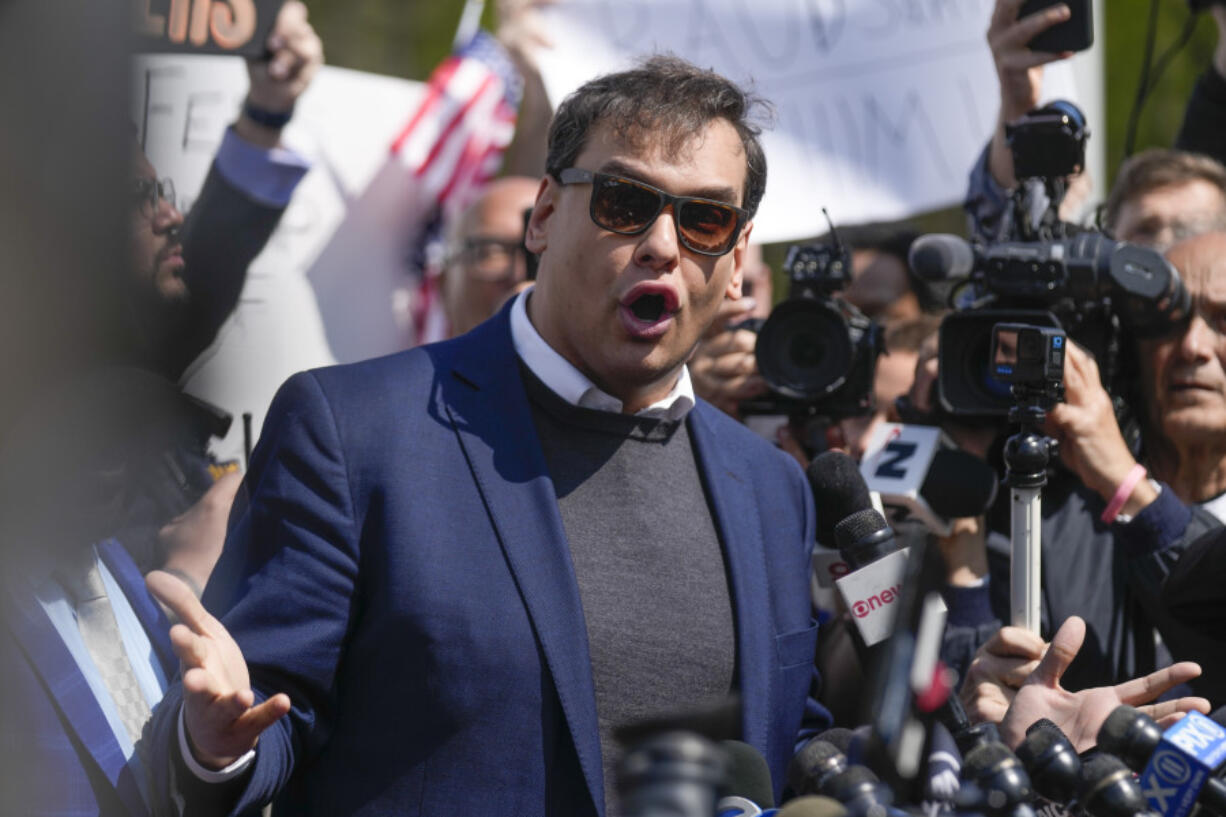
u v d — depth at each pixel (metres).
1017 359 2.32
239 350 3.94
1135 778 1.51
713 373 3.09
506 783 1.82
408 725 1.83
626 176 1.96
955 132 4.30
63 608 1.74
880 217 4.26
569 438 2.07
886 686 1.23
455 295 4.16
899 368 3.57
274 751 1.72
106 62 0.61
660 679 1.96
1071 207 3.89
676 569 2.04
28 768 1.39
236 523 1.99
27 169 0.61
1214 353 2.90
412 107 4.51
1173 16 8.15
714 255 1.99
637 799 0.92
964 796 1.39
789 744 2.12
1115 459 2.59
